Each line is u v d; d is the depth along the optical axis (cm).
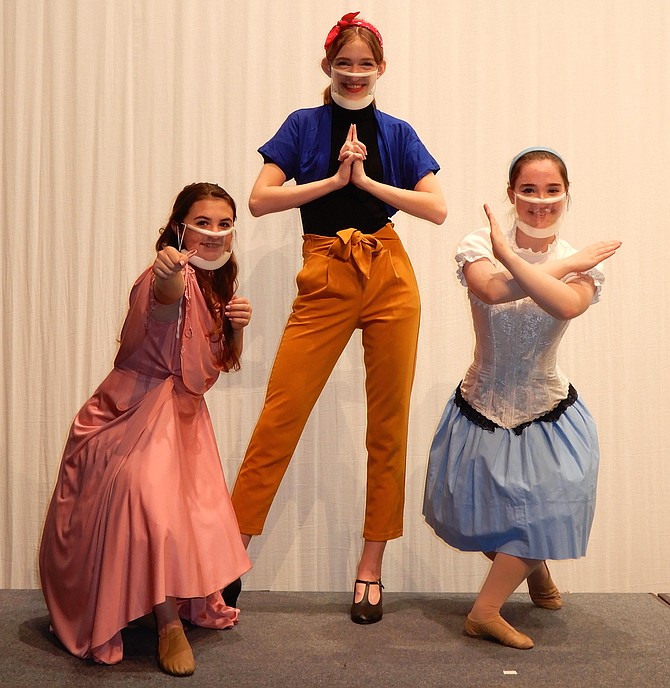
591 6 262
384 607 238
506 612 231
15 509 263
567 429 207
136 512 182
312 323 226
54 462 263
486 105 262
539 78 262
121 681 178
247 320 203
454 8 261
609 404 265
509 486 201
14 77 260
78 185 261
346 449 264
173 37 260
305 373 226
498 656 196
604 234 263
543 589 232
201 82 260
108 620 181
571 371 265
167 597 188
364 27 221
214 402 263
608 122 263
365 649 200
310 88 261
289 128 231
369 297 225
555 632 214
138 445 191
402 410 229
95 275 262
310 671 185
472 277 204
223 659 192
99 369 263
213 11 260
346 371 264
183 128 260
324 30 260
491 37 262
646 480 266
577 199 263
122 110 260
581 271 198
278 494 264
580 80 263
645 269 264
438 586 265
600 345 265
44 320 263
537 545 200
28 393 263
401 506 233
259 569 264
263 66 260
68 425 264
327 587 264
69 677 180
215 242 201
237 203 261
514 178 206
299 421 228
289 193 219
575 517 201
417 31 261
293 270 263
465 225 263
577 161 263
